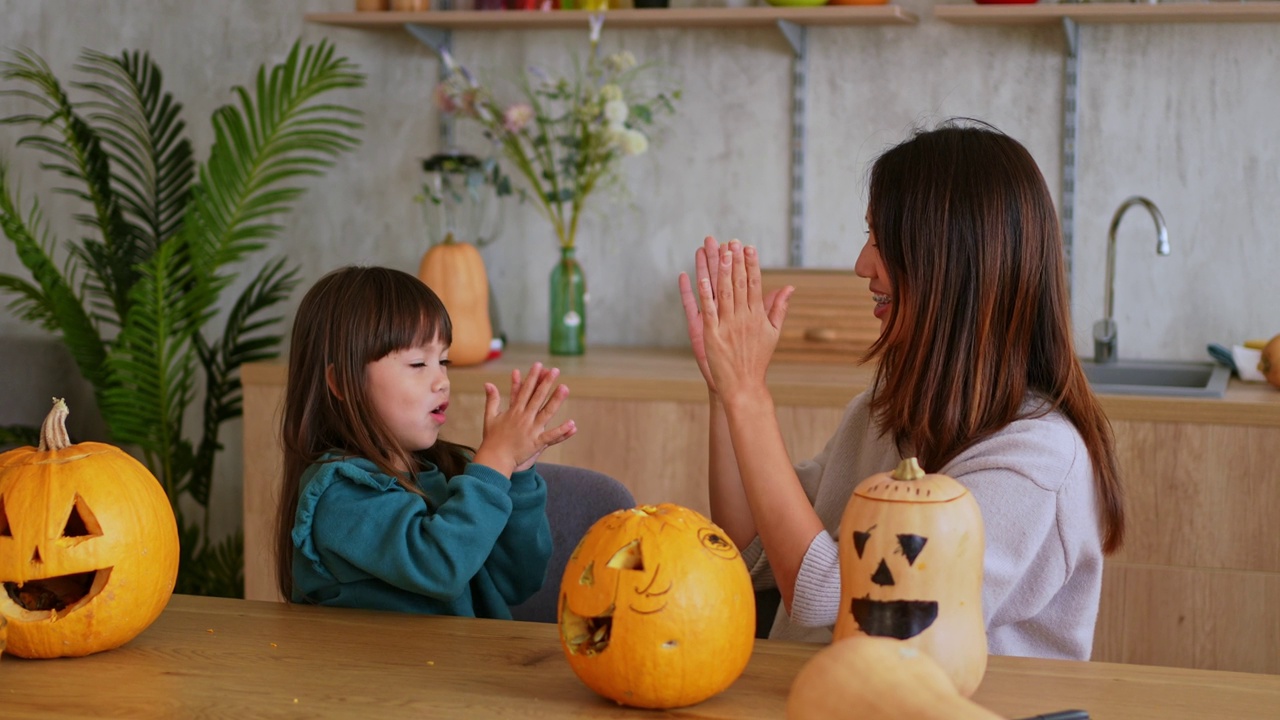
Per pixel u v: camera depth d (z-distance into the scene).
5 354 3.06
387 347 1.40
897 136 2.87
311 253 3.24
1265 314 2.71
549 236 3.12
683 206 3.02
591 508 1.68
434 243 3.01
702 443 2.46
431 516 1.29
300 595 1.36
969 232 1.23
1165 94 2.71
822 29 2.89
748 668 1.03
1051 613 1.29
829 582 1.14
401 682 0.99
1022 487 1.17
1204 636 2.27
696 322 1.43
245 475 2.68
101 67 3.30
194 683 0.98
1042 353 1.27
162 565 1.08
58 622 1.02
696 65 2.98
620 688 0.91
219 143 2.85
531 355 2.88
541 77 2.85
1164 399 2.24
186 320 2.90
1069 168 2.77
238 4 3.21
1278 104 2.66
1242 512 2.23
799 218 2.95
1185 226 2.73
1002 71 2.79
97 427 3.31
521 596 1.46
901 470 0.94
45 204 3.37
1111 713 0.93
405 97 3.14
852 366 2.66
